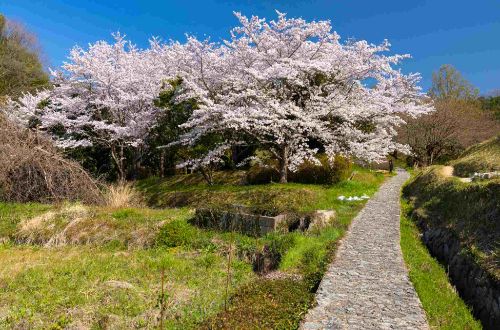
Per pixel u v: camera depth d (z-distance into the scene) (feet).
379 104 59.06
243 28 58.75
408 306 19.56
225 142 63.00
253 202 54.44
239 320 17.94
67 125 70.33
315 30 57.06
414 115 61.87
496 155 57.88
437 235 36.42
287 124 55.21
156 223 37.93
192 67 64.08
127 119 74.69
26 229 38.27
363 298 20.42
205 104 62.34
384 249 30.09
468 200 36.96
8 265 28.89
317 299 20.24
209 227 39.86
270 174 67.62
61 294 22.93
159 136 73.72
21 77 107.86
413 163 133.08
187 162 63.62
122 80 72.43
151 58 81.35
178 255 32.71
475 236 30.66
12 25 124.06
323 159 64.34
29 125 72.49
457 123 112.47
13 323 19.06
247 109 56.49
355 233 35.09
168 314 19.90
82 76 74.08
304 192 53.72
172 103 67.87
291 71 53.67
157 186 72.59
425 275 26.13
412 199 54.90
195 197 60.54
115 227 37.83
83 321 19.36
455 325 19.40
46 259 30.99
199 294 23.25
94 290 23.36
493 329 21.81
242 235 37.37
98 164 85.15
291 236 32.55
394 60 58.13
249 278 27.20
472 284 26.23
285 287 22.70
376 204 51.08
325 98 58.13
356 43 59.36
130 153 83.25
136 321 19.24
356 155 60.13
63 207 44.70
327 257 27.68
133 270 28.07
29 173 51.37
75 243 36.63
